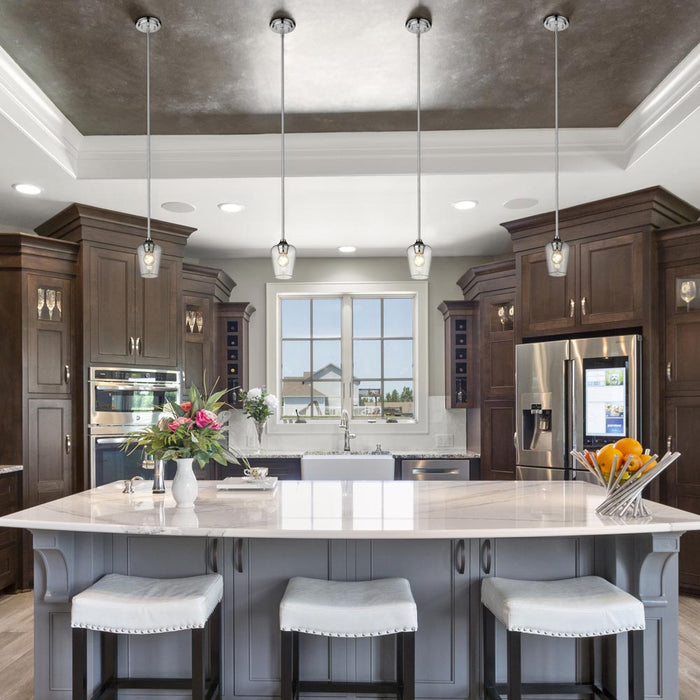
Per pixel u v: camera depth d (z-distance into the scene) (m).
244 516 2.30
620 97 3.33
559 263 2.84
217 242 5.35
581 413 4.13
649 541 2.32
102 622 2.13
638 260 4.06
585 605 2.12
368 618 2.09
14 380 4.13
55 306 4.27
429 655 2.54
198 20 2.62
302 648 2.55
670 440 4.04
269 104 3.38
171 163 3.78
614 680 2.47
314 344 6.03
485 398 5.22
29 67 2.98
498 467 5.13
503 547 2.57
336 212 4.48
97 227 4.34
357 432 5.89
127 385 4.42
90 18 2.60
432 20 2.63
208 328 5.26
